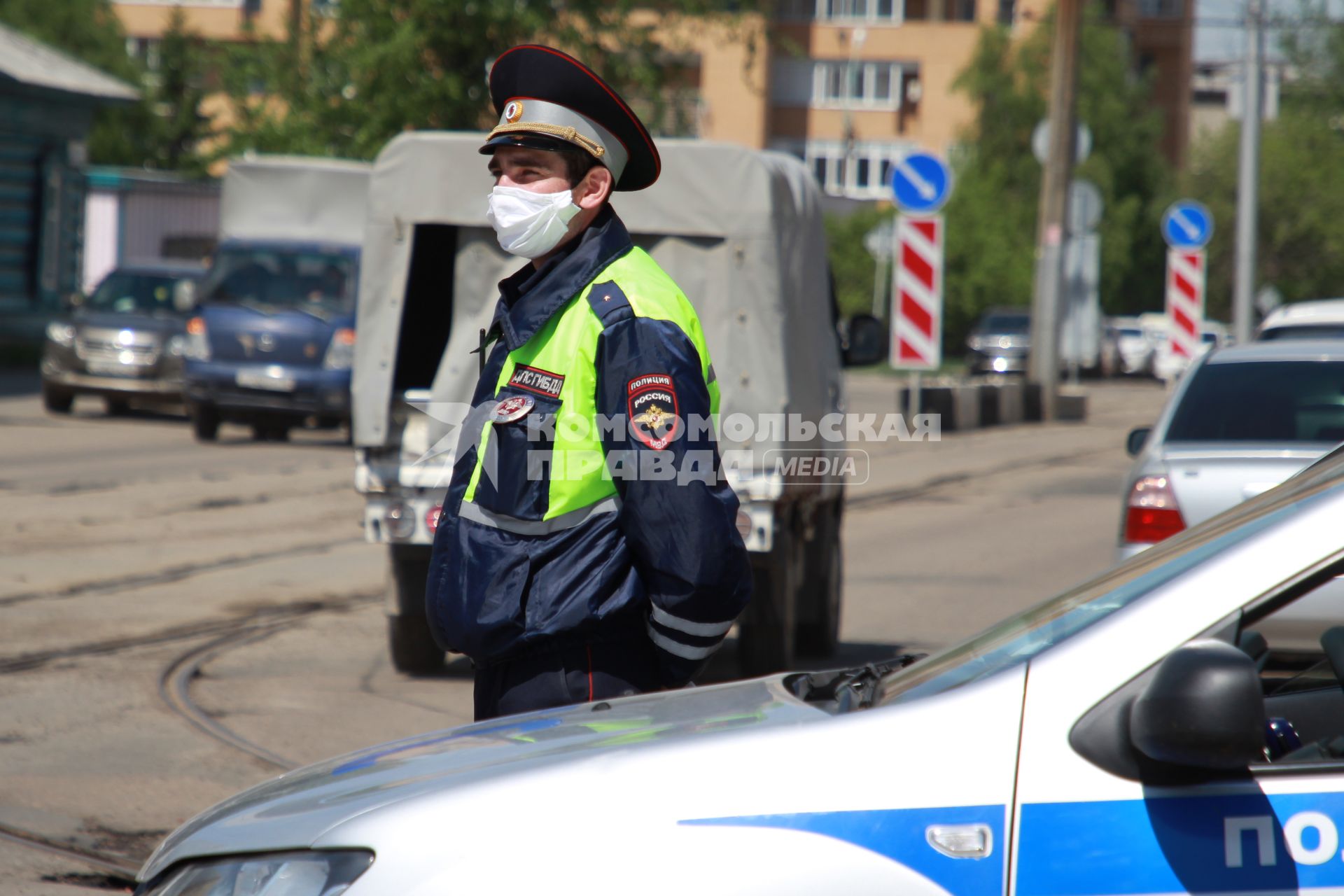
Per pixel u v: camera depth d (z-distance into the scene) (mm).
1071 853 6934
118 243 102438
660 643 9352
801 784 7168
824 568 25219
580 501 9422
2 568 30562
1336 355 23203
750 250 21891
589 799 7277
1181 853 6910
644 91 81812
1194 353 68750
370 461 22703
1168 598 7332
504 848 7164
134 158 147625
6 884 14500
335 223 59594
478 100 78312
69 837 15797
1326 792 6992
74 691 21516
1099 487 50438
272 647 24922
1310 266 184875
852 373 138000
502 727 8914
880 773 7156
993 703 7289
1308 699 8250
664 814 7152
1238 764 6805
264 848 7734
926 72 197625
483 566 9555
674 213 22109
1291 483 9000
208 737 19484
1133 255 180125
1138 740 6906
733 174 21938
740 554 9211
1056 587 31688
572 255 9719
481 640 9547
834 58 198125
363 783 8203
